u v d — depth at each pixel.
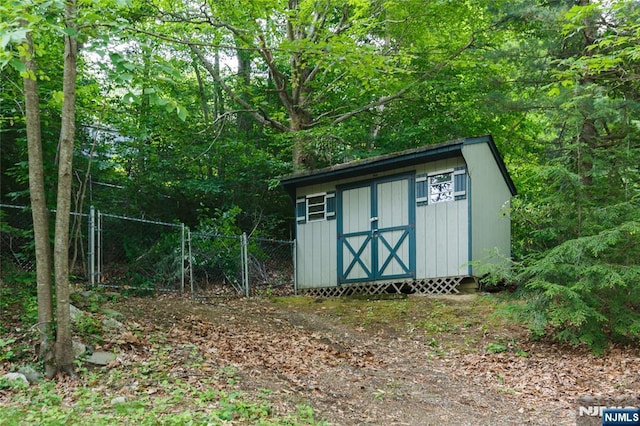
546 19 13.78
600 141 14.40
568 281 10.27
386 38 18.81
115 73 6.53
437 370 9.23
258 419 6.08
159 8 15.01
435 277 13.43
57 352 7.32
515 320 10.81
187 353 8.30
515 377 8.87
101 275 13.05
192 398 6.56
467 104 18.14
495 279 10.77
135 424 5.55
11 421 5.42
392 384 8.27
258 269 15.76
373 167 14.56
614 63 10.47
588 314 9.61
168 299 12.31
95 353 7.80
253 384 7.39
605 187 11.06
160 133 18.22
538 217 10.98
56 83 11.38
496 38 17.39
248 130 21.42
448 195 13.44
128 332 8.65
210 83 22.20
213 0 15.16
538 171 10.91
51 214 11.70
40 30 7.08
